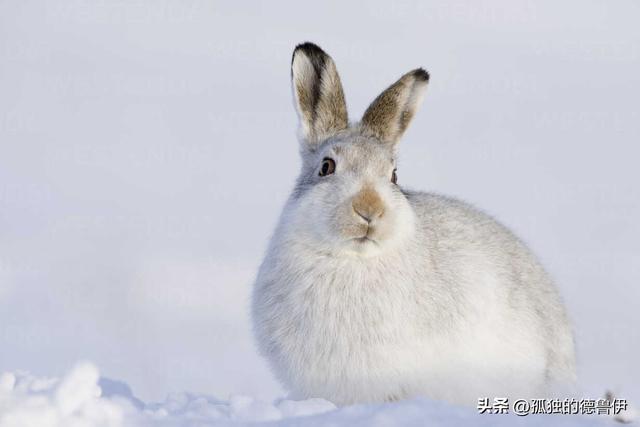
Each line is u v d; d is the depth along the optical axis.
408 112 25.88
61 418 16.47
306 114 25.58
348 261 22.53
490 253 24.61
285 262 23.22
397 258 22.62
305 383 23.06
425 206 25.14
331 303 22.59
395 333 22.41
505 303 23.97
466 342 23.14
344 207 22.11
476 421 16.77
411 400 17.72
